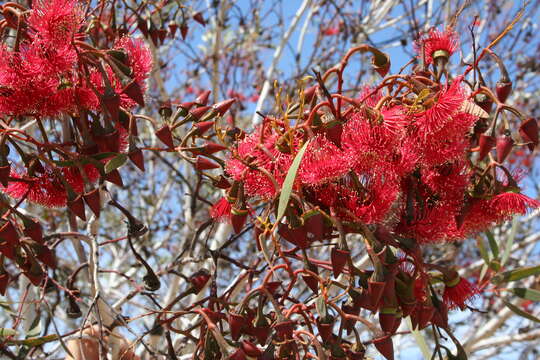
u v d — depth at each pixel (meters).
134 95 0.67
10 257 0.68
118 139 0.67
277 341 0.66
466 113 0.64
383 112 0.63
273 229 0.65
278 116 0.72
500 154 0.65
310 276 0.66
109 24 0.95
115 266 1.57
